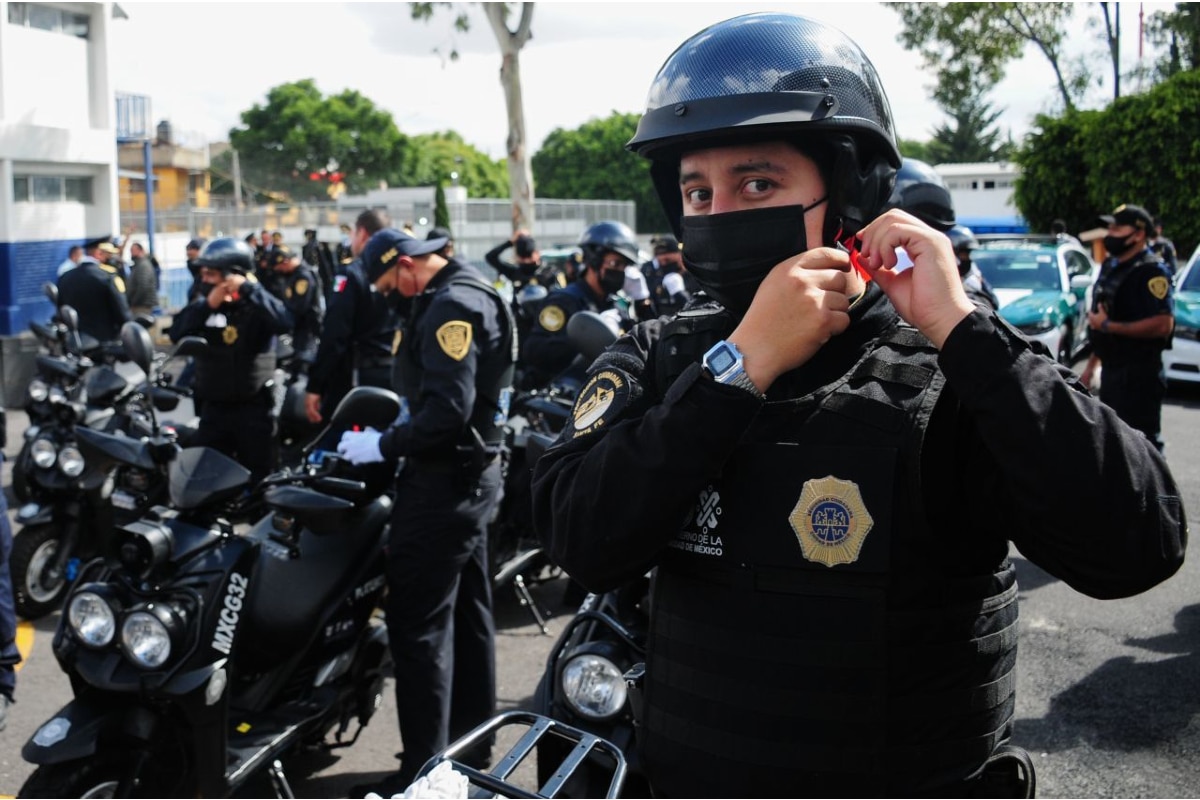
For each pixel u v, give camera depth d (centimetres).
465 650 344
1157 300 557
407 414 335
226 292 562
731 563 131
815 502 126
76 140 1568
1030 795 140
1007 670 135
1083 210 2114
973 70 2311
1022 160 2175
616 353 150
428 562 314
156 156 3834
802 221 127
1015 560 569
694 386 124
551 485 142
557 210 2878
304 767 354
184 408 625
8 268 1453
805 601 127
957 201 2884
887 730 126
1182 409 1008
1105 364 583
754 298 126
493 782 133
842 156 128
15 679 365
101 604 267
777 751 129
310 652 318
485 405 330
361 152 5800
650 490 124
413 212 2530
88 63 1622
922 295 121
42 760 254
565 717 259
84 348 716
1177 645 441
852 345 134
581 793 254
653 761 141
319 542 318
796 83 127
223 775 276
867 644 125
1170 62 2359
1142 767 339
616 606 286
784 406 130
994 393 115
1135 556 115
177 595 271
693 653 134
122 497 324
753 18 136
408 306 349
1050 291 1121
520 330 772
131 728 265
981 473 125
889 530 124
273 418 595
